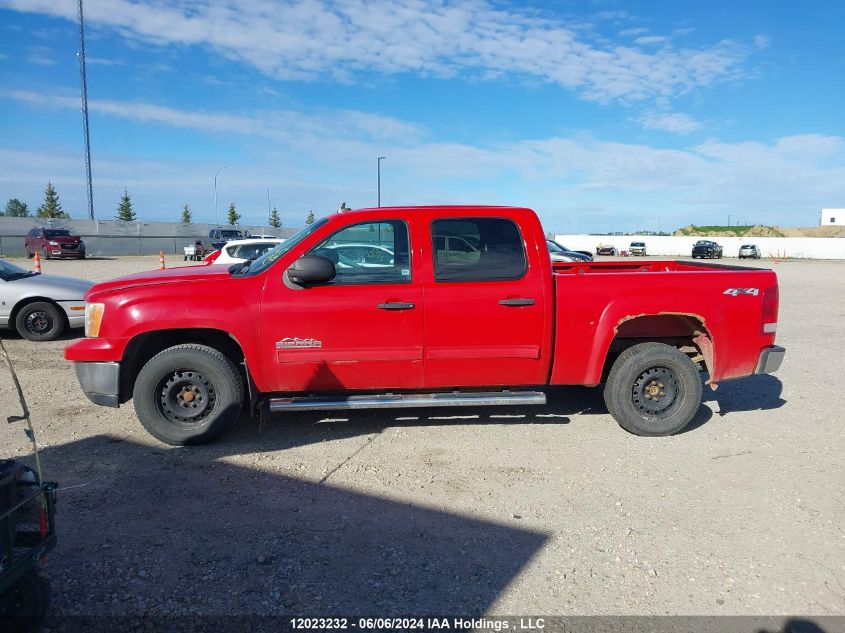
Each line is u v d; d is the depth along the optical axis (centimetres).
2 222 4175
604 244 7456
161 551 344
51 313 950
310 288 489
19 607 269
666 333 564
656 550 350
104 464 465
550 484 437
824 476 454
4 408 606
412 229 500
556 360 516
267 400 517
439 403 499
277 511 393
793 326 1188
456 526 376
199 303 481
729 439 532
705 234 10231
